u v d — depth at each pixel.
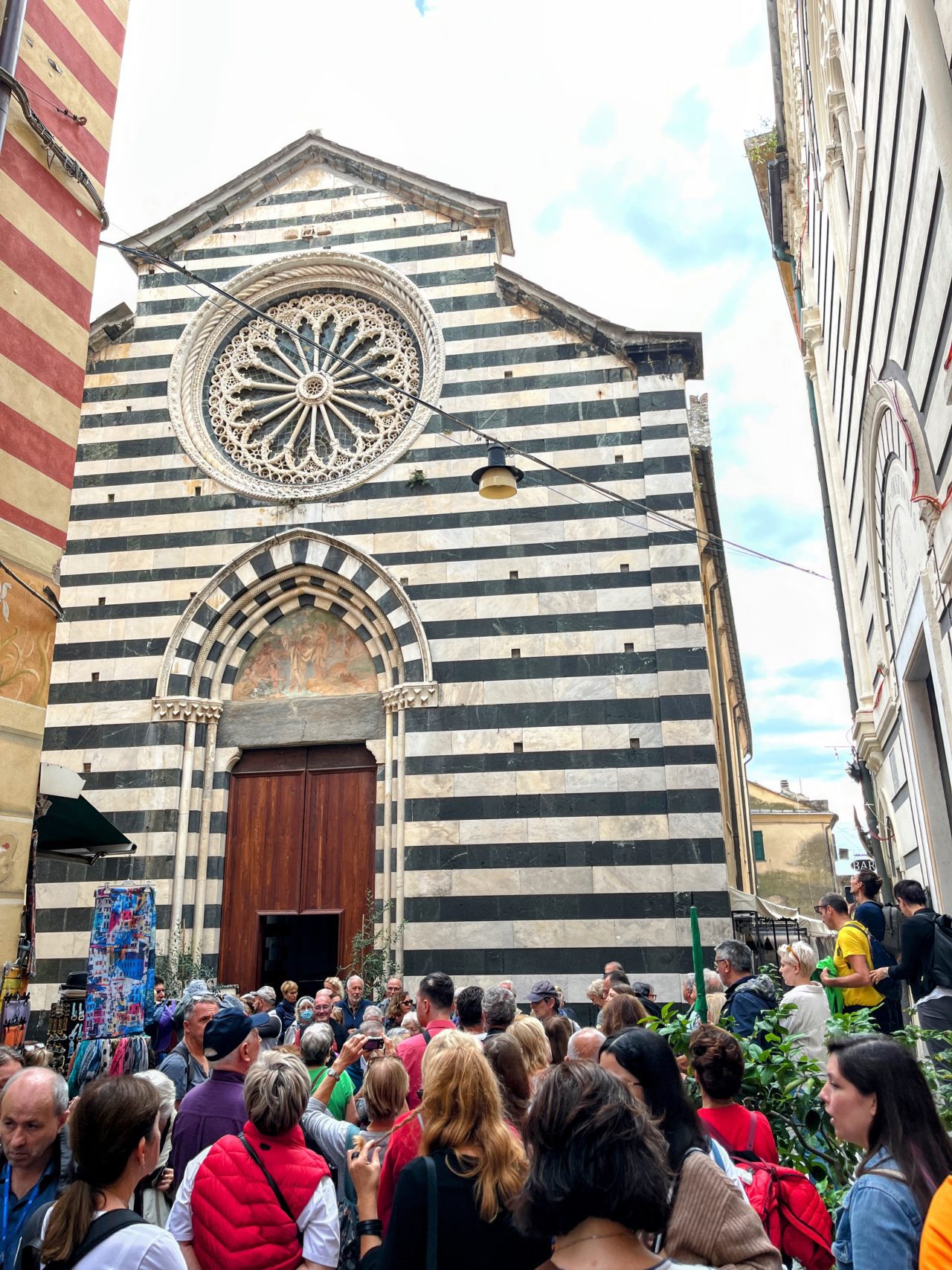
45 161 10.33
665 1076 3.74
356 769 17.92
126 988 8.62
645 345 18.34
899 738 13.38
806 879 46.12
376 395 19.48
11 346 9.69
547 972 15.68
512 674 17.17
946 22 6.91
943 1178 3.23
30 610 9.66
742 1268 3.19
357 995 12.64
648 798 16.22
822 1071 5.75
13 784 9.26
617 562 17.44
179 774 17.59
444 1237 3.35
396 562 18.06
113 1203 3.64
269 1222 4.35
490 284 19.30
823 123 14.74
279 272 20.27
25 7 9.70
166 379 19.86
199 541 18.78
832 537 19.08
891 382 10.11
